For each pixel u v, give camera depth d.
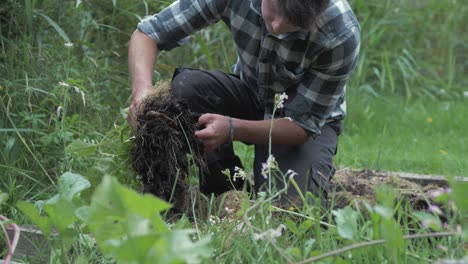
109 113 4.16
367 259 2.31
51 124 3.82
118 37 4.86
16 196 3.26
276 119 3.19
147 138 2.91
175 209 3.00
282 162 3.34
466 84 7.17
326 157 3.40
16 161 3.47
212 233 2.58
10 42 3.85
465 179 4.13
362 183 3.85
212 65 4.79
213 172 3.40
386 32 6.84
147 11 4.56
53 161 3.56
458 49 7.45
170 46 3.38
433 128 5.88
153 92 3.01
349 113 5.84
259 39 3.22
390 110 6.15
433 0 7.37
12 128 3.59
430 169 4.64
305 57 3.13
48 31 4.30
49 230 2.23
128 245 1.74
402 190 3.64
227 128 3.04
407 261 2.39
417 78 6.80
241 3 3.19
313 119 3.24
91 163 3.43
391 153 5.00
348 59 3.13
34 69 3.91
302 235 2.49
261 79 3.29
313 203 3.18
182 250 1.75
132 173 3.05
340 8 3.09
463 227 2.23
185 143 2.96
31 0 4.00
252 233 2.37
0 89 3.51
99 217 1.86
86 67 4.49
